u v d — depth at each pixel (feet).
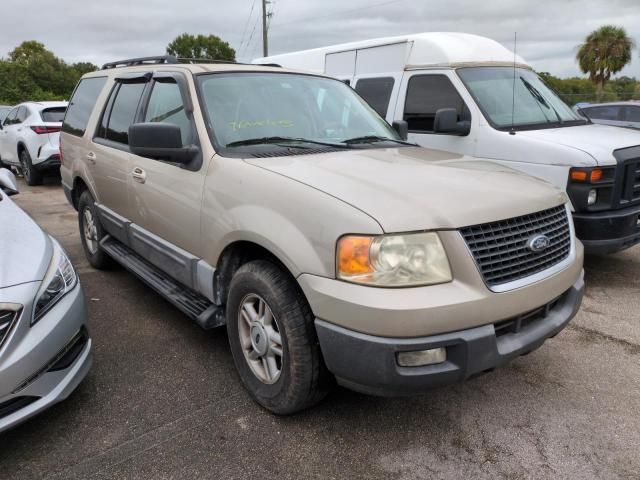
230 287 9.53
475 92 18.29
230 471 7.99
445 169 9.53
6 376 7.83
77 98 18.25
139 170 12.37
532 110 18.56
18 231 10.07
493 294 7.59
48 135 34.76
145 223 12.50
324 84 13.29
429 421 9.22
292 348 8.32
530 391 10.18
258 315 9.20
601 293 15.24
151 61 14.55
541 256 8.57
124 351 11.75
